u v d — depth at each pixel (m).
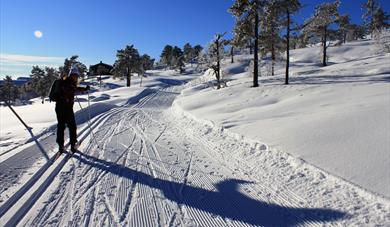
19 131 10.67
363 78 22.98
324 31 42.53
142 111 20.25
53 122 12.41
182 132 11.41
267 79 30.16
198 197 5.03
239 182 5.68
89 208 4.54
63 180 5.66
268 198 4.92
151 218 4.27
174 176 6.08
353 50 68.19
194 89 39.81
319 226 3.97
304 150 6.47
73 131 7.50
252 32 25.02
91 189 5.27
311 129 7.77
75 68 7.40
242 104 16.83
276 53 35.75
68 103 7.30
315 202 4.61
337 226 3.92
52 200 4.78
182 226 4.05
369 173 4.96
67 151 7.71
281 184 5.42
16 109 22.67
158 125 13.52
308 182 5.28
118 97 37.31
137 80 85.25
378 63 30.22
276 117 10.66
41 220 4.14
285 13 24.53
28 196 4.84
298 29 24.91
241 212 4.47
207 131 10.66
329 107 10.91
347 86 17.81
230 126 10.20
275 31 25.59
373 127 7.01
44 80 81.00
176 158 7.47
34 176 5.69
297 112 11.09
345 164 5.45
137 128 12.37
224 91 23.64
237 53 90.31
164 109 24.31
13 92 93.62
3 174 5.81
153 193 5.18
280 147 6.92
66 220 4.16
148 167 6.67
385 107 8.73
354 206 4.28
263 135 8.17
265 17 24.80
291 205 4.62
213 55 35.88
